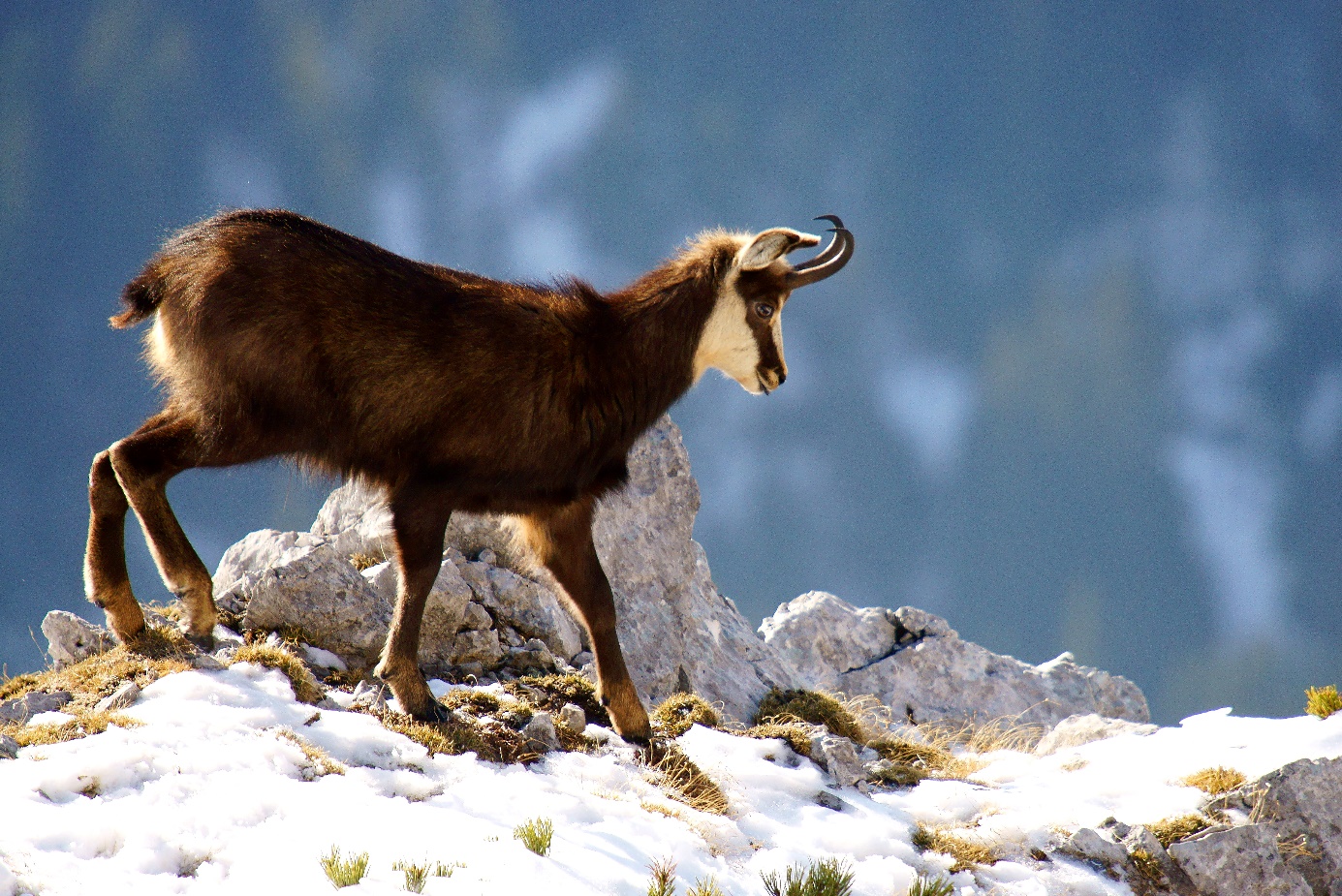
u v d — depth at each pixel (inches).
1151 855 792.3
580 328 792.3
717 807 747.4
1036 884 748.0
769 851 698.2
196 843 542.3
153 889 501.4
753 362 853.2
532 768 733.9
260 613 856.3
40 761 580.7
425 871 533.6
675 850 648.4
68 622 797.2
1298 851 821.9
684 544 1186.0
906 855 741.9
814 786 813.9
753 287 839.1
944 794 863.1
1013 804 866.1
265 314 724.7
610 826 650.2
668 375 827.4
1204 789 892.6
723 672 1181.1
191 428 748.0
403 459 765.9
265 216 758.5
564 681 883.4
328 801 602.9
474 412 754.2
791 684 1242.6
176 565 769.6
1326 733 975.0
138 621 769.6
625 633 1110.4
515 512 810.8
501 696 843.4
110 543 757.3
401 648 748.0
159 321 754.2
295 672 764.6
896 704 1455.5
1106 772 969.5
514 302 778.8
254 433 742.5
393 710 759.1
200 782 593.9
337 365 742.5
